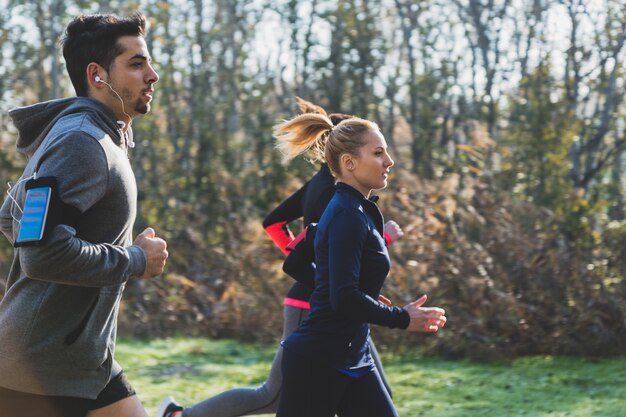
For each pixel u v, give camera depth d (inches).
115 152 120.1
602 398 251.4
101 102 125.5
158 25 528.1
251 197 458.9
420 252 337.4
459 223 352.2
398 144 540.7
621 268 340.2
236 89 532.1
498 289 330.6
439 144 523.2
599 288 329.4
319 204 175.9
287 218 186.5
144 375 285.1
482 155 391.2
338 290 127.8
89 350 122.3
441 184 358.3
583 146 506.6
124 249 118.9
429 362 315.6
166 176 489.1
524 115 461.1
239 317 367.2
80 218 117.1
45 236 111.0
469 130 518.0
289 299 172.7
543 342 323.3
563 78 496.7
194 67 540.7
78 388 122.6
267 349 346.6
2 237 446.0
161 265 123.6
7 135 472.4
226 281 389.7
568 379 279.9
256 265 375.9
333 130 138.7
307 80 546.0
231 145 500.1
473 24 548.1
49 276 113.1
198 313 381.4
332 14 538.3
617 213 458.0
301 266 153.5
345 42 536.7
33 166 120.2
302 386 133.5
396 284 334.0
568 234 359.9
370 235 132.7
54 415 122.2
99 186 116.6
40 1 552.4
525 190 429.7
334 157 137.6
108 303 124.0
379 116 548.7
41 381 120.1
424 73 545.3
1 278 434.3
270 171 464.8
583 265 331.6
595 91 507.5
